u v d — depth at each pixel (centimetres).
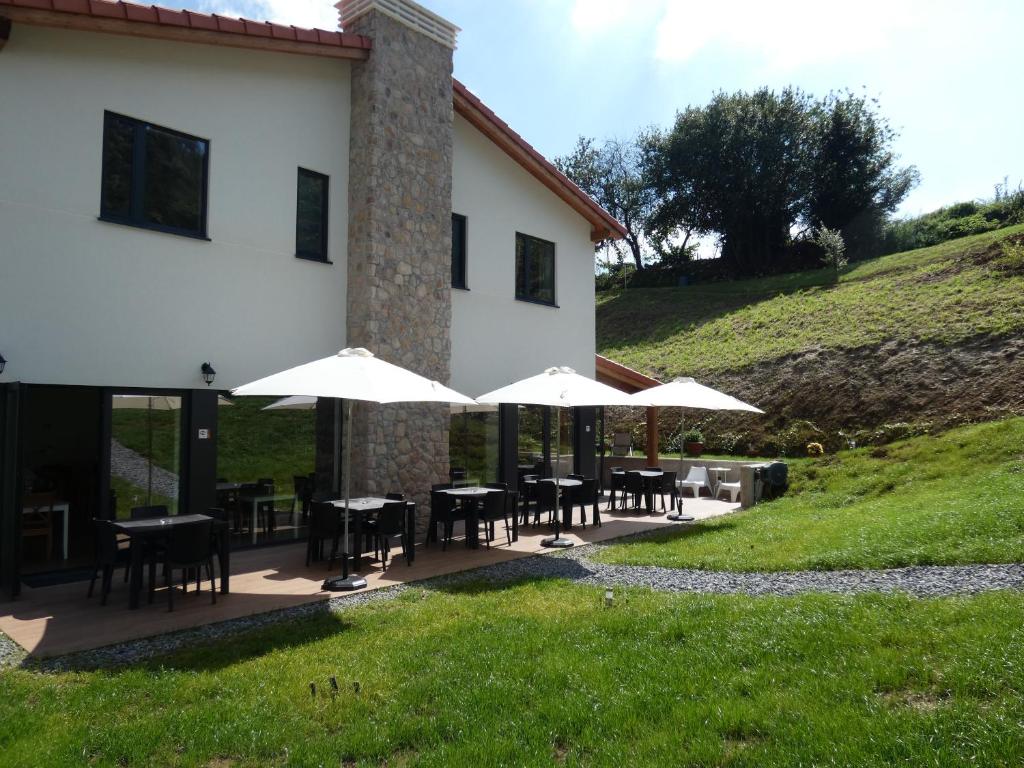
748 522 1185
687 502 1584
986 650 450
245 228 1008
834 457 1582
